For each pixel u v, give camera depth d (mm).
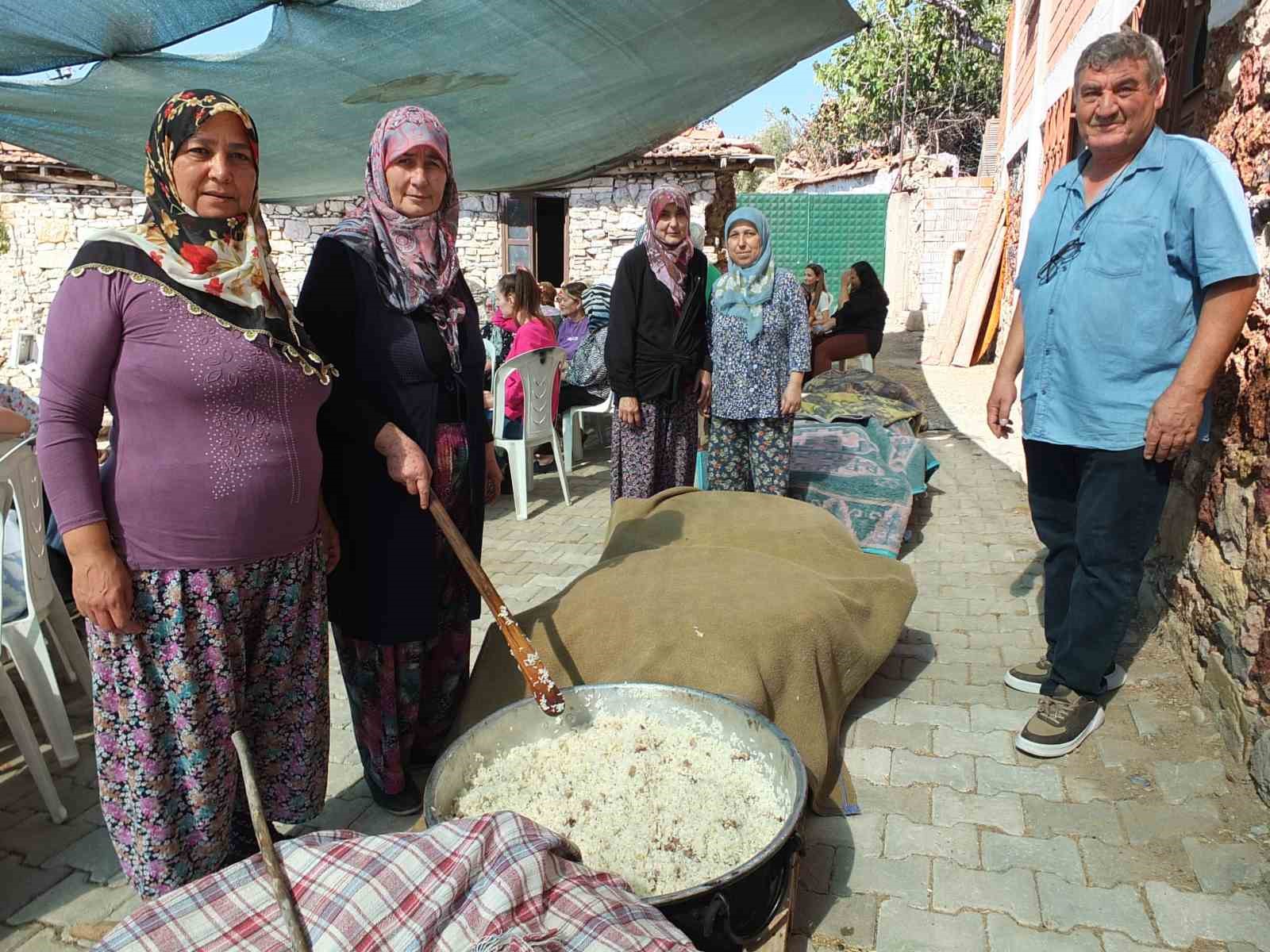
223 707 2061
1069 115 7875
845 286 9227
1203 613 3156
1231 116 3127
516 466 5934
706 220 12062
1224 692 2902
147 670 1991
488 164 5824
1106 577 2822
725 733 2479
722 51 4238
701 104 5074
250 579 2068
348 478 2531
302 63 3959
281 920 1598
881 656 3260
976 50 23859
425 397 2559
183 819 2098
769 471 4465
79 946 2311
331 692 3590
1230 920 2201
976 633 3902
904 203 18016
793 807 2023
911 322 17297
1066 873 2395
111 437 1952
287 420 2080
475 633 4113
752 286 4277
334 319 2443
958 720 3184
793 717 2783
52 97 4078
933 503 5926
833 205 18609
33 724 3461
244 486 1993
